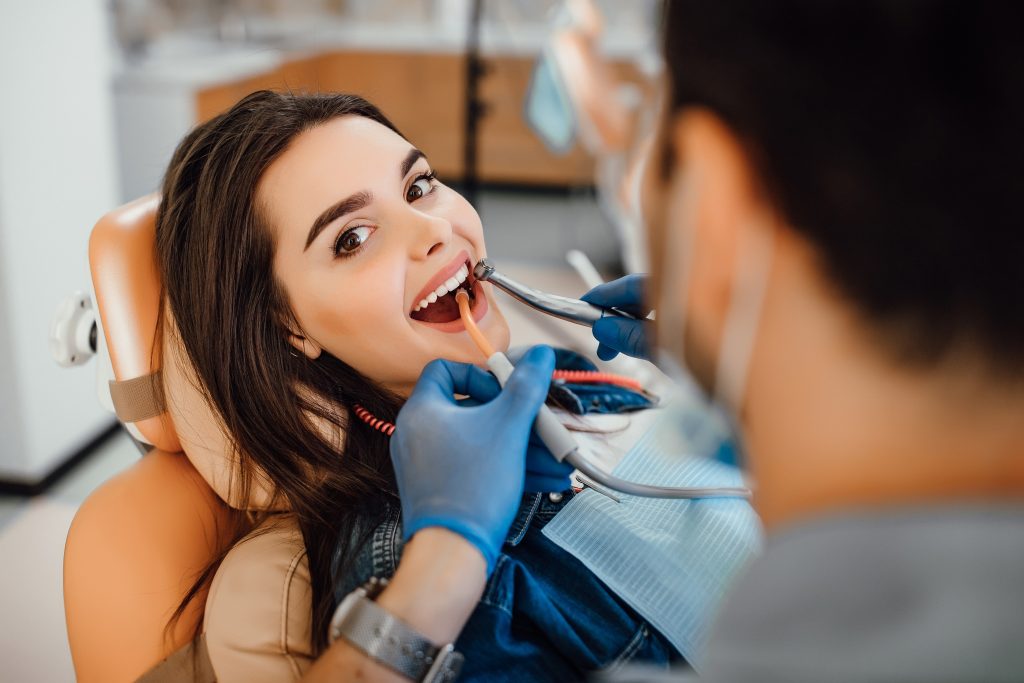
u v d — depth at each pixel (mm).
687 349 371
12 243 1839
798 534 312
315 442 911
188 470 984
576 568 792
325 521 870
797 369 323
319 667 589
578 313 898
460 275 959
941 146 278
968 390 296
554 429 692
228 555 889
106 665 861
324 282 902
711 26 312
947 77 277
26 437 1935
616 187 2627
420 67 4344
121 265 949
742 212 322
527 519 826
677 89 332
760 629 303
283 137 911
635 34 3600
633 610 782
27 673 1477
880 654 279
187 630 873
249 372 917
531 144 4387
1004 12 271
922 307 291
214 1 3773
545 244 3727
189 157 954
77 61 2053
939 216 282
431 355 931
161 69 2812
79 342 1015
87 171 2111
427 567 591
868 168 285
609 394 1024
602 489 865
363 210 905
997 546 281
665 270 364
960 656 272
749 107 304
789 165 300
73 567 881
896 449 310
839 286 302
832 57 287
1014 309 284
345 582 775
